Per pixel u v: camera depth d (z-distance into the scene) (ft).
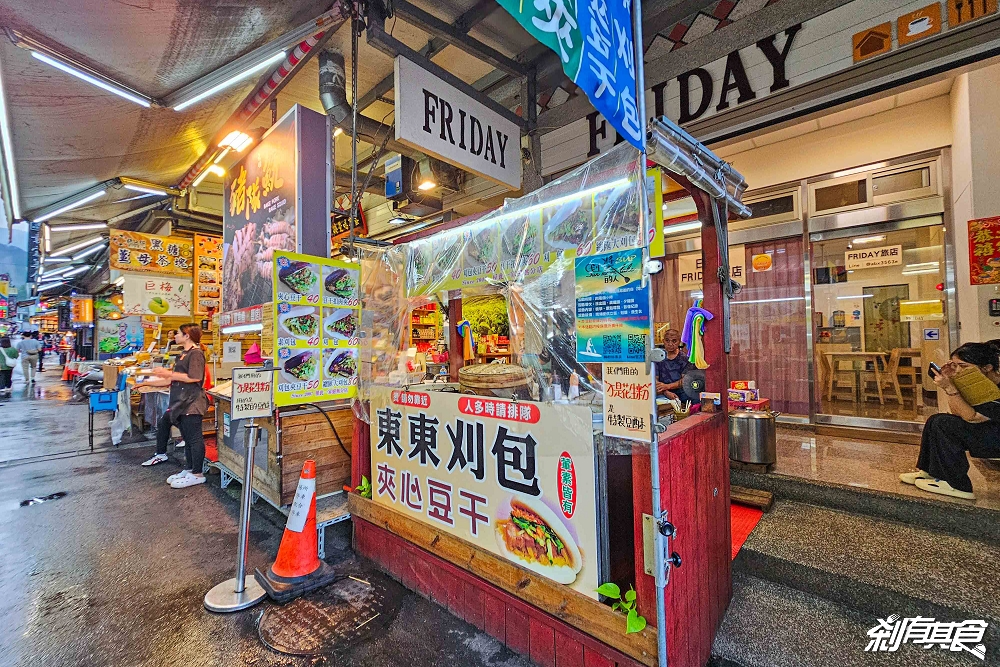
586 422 5.73
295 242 11.92
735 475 11.14
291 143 12.18
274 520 11.78
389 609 7.74
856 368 14.65
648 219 5.02
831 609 7.22
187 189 22.49
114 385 25.17
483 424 7.04
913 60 9.20
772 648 6.40
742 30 11.22
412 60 10.64
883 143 13.98
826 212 14.93
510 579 6.63
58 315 91.45
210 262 26.76
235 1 8.78
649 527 5.21
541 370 6.99
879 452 12.41
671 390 12.73
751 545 8.38
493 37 14.08
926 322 13.50
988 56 8.51
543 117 15.42
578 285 5.70
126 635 7.16
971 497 8.87
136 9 8.36
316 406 10.96
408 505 8.50
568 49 3.64
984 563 7.56
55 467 16.83
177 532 11.04
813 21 10.27
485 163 12.51
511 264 8.20
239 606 7.75
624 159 6.00
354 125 11.49
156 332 30.96
